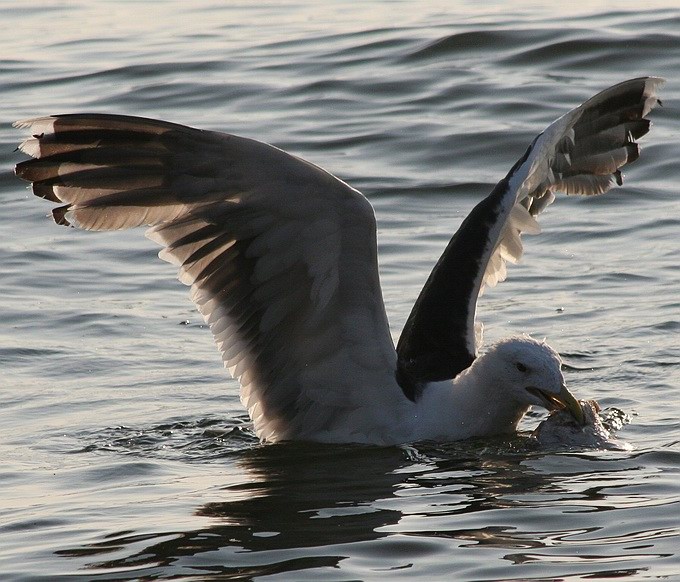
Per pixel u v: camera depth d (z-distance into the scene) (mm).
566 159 13430
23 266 16484
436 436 11344
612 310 14633
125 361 13555
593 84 21641
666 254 16312
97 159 10469
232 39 25891
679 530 8742
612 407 11898
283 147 19703
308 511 9516
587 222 17641
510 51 23375
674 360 13094
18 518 9492
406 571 8227
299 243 10672
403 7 28250
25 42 26500
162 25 27750
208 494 10008
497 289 15602
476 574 8125
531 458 10703
